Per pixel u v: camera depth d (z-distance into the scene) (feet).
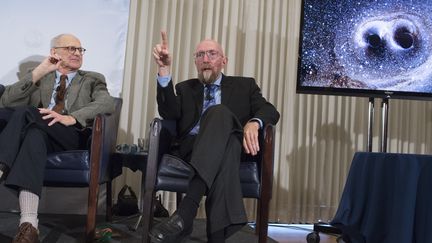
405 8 9.20
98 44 9.47
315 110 10.43
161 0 9.88
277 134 10.19
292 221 10.16
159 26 9.83
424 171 5.40
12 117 5.95
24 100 6.86
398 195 5.46
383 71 9.08
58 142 6.49
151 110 9.69
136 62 9.68
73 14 9.39
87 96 7.63
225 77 7.75
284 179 10.15
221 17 10.16
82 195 9.29
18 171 5.70
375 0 9.18
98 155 6.23
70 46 7.70
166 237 5.14
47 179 6.22
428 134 10.85
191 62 9.93
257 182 6.26
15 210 8.86
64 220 8.36
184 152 6.80
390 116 10.69
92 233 6.17
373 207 5.74
